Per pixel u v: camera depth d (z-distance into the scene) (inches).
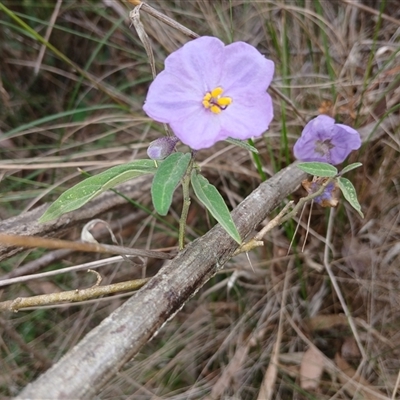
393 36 10.6
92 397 4.7
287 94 10.6
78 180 10.7
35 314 9.6
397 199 9.6
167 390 8.8
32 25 12.0
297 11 10.8
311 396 8.4
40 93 12.3
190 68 5.3
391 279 9.2
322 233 9.9
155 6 10.9
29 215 8.2
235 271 9.2
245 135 5.2
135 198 9.4
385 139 9.7
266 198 7.2
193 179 5.5
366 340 8.9
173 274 5.7
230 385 8.8
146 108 5.1
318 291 9.6
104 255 10.2
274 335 9.3
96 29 12.1
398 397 8.2
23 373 9.0
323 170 6.2
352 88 10.2
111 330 5.1
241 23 11.4
